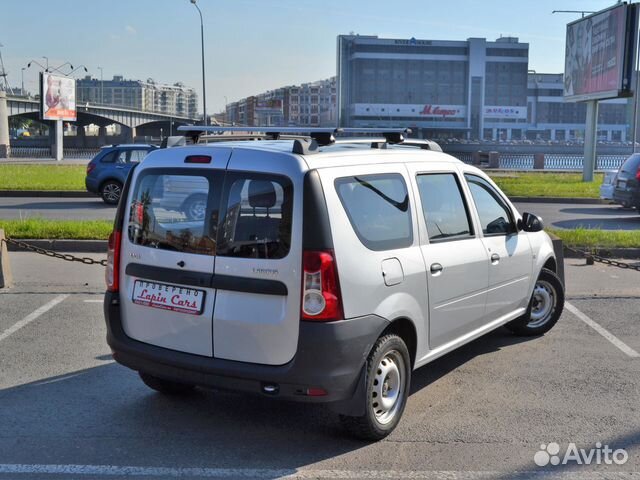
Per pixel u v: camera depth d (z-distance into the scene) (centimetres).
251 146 443
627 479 405
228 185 430
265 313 414
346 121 15925
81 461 419
